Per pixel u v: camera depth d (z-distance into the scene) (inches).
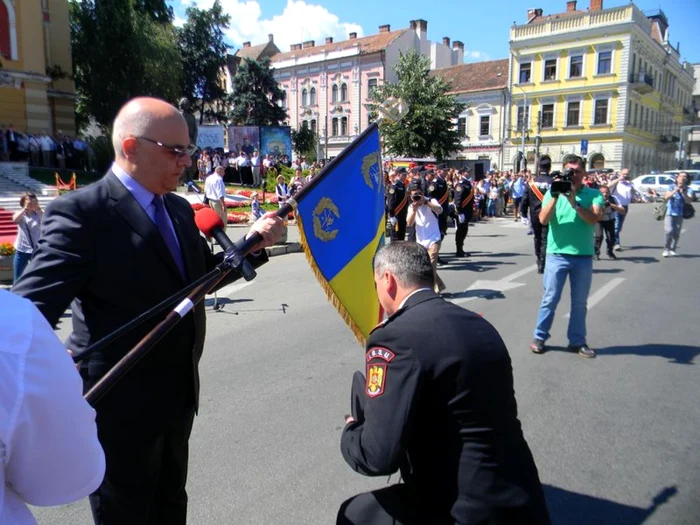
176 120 82.7
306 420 161.2
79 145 979.3
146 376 82.0
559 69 1721.2
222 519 115.8
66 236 75.4
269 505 120.9
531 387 184.1
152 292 81.8
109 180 82.0
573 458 139.6
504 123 1808.6
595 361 209.0
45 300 71.8
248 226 649.6
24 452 42.0
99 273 78.6
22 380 40.4
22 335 41.6
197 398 89.8
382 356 74.4
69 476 45.0
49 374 42.4
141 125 80.0
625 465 136.3
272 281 370.3
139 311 81.0
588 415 163.3
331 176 105.7
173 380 85.0
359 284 111.7
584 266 210.7
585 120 1702.8
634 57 1659.7
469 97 1860.2
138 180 82.6
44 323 44.6
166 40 1205.1
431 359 72.1
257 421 160.4
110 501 82.0
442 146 1299.2
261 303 306.5
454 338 73.4
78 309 81.9
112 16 1137.4
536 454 141.4
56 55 1136.8
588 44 1667.1
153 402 82.4
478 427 71.6
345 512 82.9
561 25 1702.8
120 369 66.7
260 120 1860.2
